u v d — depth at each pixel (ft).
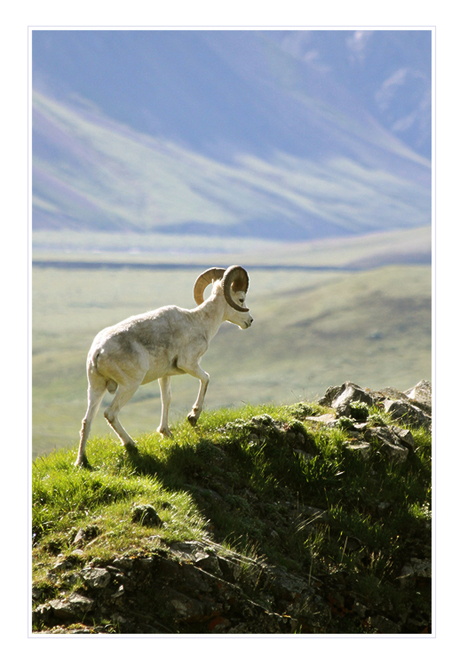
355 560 24.70
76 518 21.56
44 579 18.92
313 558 24.02
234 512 24.52
